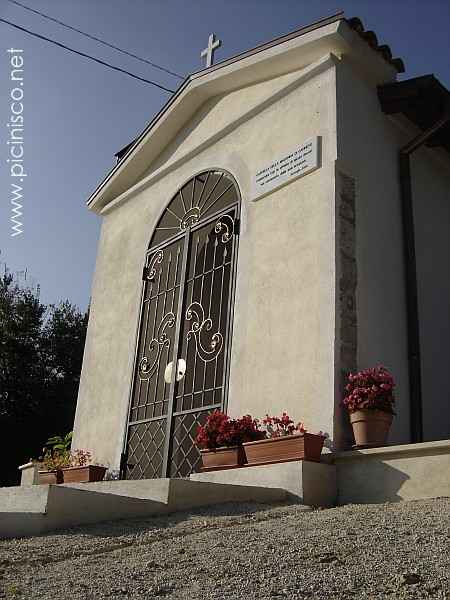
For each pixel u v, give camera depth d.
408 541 3.25
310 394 6.14
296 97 7.74
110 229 10.91
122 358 9.34
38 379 18.42
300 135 7.44
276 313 6.87
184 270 8.70
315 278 6.54
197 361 7.93
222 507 4.77
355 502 5.34
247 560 3.08
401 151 7.71
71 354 19.38
